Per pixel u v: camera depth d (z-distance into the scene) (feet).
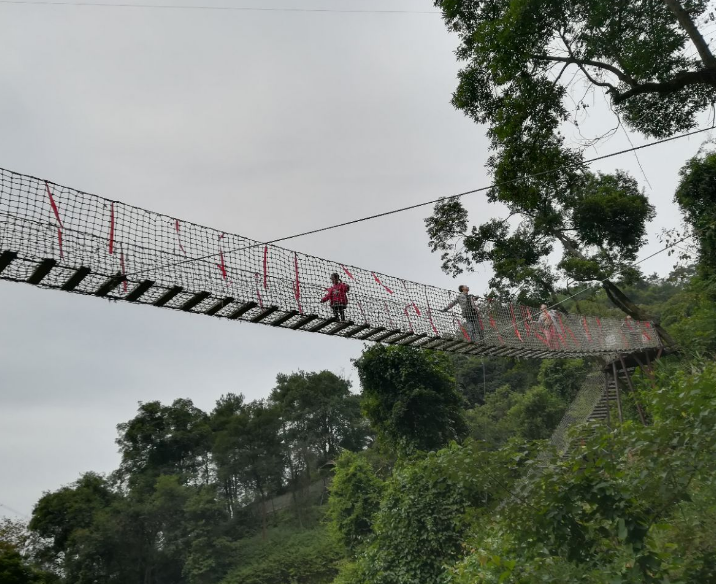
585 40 39.42
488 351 36.04
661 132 45.09
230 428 156.56
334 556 120.47
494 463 21.03
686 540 19.56
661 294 155.53
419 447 72.13
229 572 121.60
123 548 118.62
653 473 17.97
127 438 149.48
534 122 42.22
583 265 65.62
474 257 73.67
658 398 20.65
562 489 18.45
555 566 20.40
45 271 18.17
